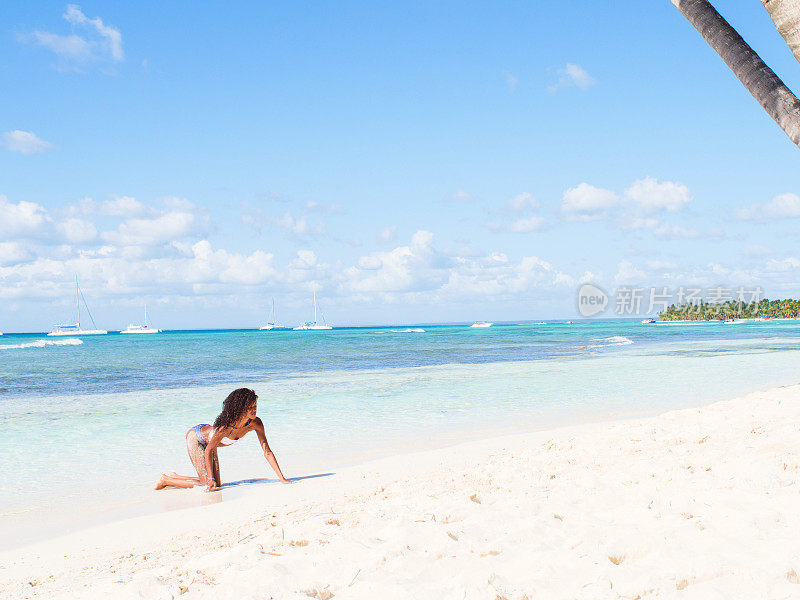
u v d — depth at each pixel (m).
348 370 25.39
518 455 7.40
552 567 2.97
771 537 3.18
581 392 15.70
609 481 5.12
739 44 2.28
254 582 2.99
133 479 7.76
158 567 3.88
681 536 3.31
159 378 23.70
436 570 3.04
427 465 7.61
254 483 7.32
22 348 58.00
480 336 78.00
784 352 29.67
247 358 36.50
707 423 7.82
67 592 3.50
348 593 2.82
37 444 10.17
